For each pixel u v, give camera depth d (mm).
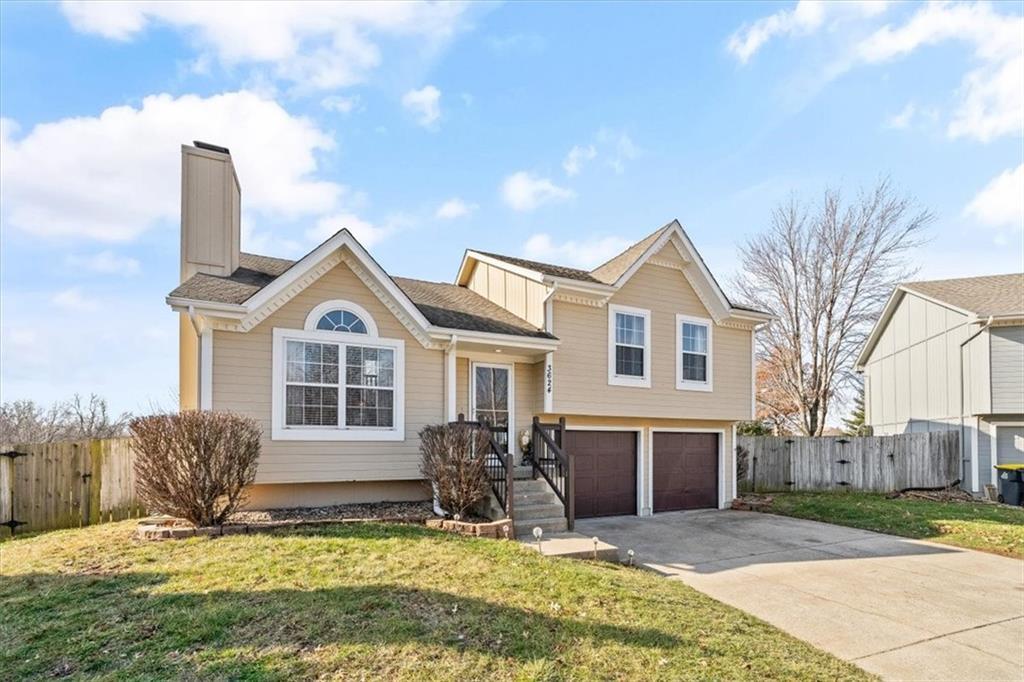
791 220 27188
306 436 10023
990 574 8469
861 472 18000
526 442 13078
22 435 23422
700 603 6465
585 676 4406
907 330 22219
